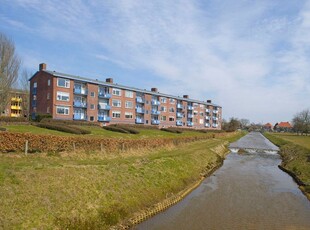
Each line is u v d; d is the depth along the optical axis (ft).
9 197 48.83
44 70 215.10
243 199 80.23
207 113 431.02
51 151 85.66
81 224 51.49
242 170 126.72
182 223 60.54
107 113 250.78
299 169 116.06
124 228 55.93
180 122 358.64
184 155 117.29
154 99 313.32
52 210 50.96
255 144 272.92
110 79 265.95
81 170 66.59
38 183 55.31
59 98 208.64
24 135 80.43
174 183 85.30
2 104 168.86
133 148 112.68
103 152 97.35
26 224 45.68
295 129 506.48
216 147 179.42
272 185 98.12
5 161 67.10
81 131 140.46
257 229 58.85
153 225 58.85
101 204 58.90
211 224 60.64
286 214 68.69
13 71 169.48
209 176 110.42
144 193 71.00
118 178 70.74
